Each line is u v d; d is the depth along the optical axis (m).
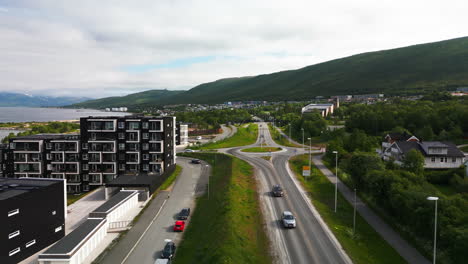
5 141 171.88
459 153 80.06
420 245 41.88
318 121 153.12
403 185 51.84
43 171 86.25
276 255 38.06
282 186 69.00
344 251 39.56
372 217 52.97
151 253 43.34
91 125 86.69
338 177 77.31
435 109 138.75
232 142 143.12
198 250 41.97
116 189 75.56
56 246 39.59
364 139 101.62
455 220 39.00
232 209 51.91
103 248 44.97
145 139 86.62
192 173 94.50
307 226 47.25
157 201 67.44
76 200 72.38
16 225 41.88
